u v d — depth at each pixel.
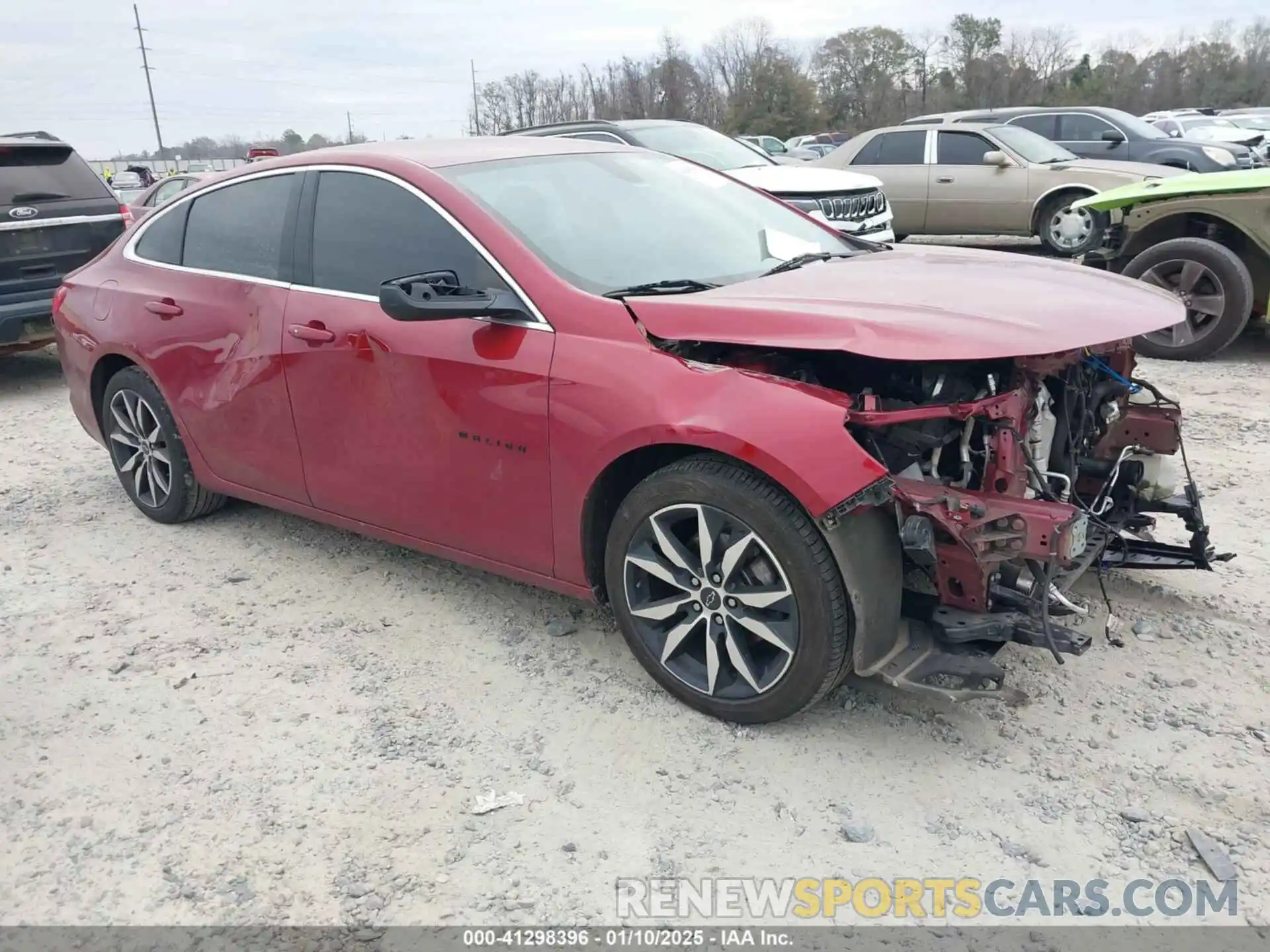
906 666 2.78
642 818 2.67
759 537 2.75
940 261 3.66
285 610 3.90
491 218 3.31
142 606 3.99
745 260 3.65
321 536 4.63
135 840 2.65
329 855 2.57
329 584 4.12
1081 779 2.74
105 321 4.61
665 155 4.38
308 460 3.90
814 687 2.79
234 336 4.03
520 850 2.56
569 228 3.44
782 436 2.63
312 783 2.86
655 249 3.52
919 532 2.63
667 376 2.87
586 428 2.99
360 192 3.66
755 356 3.00
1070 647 2.63
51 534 4.79
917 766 2.82
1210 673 3.21
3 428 6.86
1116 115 13.84
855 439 2.67
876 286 3.15
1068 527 2.56
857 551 2.67
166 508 4.75
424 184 3.47
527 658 3.48
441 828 2.65
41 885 2.51
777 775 2.81
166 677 3.44
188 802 2.79
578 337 3.05
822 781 2.78
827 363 3.04
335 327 3.62
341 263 3.68
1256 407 6.11
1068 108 13.99
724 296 3.04
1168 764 2.79
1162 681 3.17
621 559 3.10
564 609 3.82
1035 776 2.77
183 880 2.51
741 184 4.40
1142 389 3.88
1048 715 3.03
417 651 3.56
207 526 4.81
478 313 3.08
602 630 3.65
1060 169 11.61
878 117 64.88
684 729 3.03
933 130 12.52
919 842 2.54
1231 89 64.31
